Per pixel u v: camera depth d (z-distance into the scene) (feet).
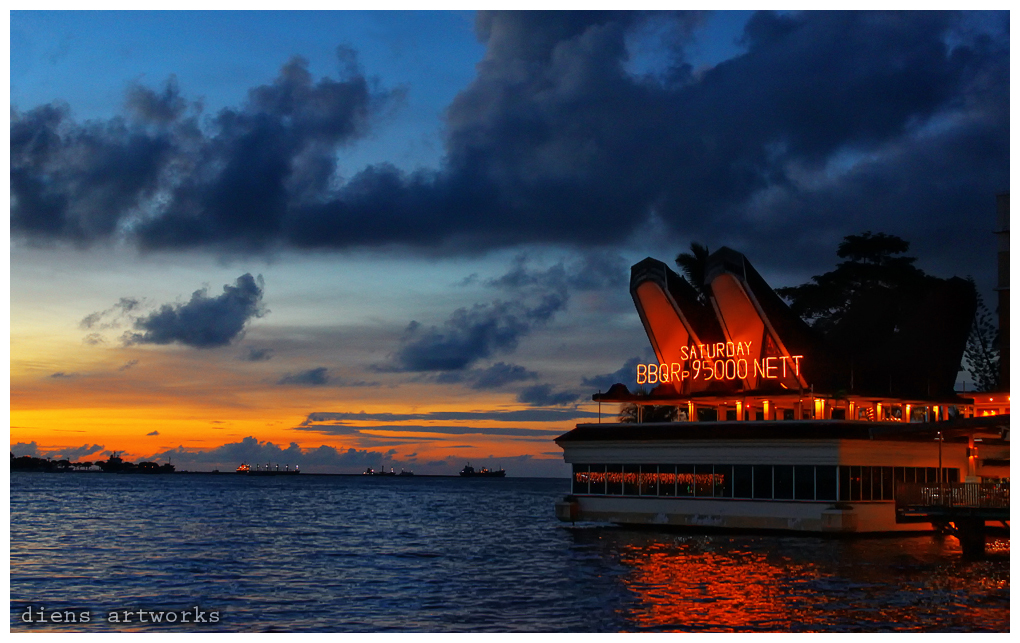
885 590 147.84
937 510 185.37
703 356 249.55
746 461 228.02
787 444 221.25
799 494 220.43
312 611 140.97
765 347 238.27
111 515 374.84
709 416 309.63
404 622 131.64
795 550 196.75
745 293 233.76
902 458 226.38
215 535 275.18
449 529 300.81
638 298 258.57
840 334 271.08
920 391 249.14
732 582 156.35
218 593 157.38
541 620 131.03
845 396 233.76
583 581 161.17
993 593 145.07
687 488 237.25
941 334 255.09
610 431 253.24
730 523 229.66
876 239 326.03
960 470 239.71
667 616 131.54
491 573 177.47
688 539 220.02
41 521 330.34
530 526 314.76
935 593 145.07
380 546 237.86
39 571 185.98
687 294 256.93
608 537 228.63
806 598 142.10
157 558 209.87
